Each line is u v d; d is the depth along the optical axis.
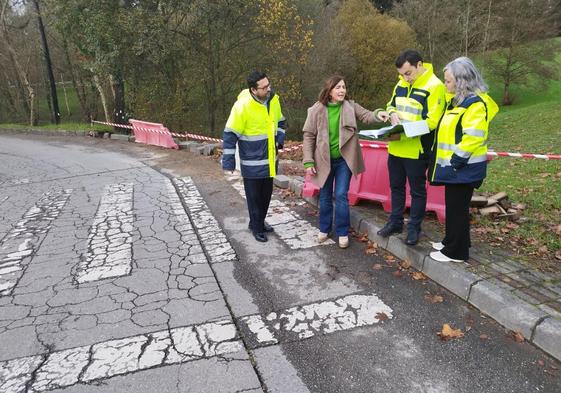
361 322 3.12
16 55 24.09
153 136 13.37
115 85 18.59
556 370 2.58
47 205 6.65
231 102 19.89
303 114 21.12
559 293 3.10
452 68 3.18
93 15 15.27
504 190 5.99
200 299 3.53
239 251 4.45
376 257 4.15
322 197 4.43
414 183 3.81
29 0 21.23
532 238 4.06
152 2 15.61
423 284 3.61
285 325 3.12
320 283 3.71
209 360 2.78
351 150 4.14
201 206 6.09
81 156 12.14
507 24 27.77
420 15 25.45
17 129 21.19
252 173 4.45
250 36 18.42
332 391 2.49
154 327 3.16
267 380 2.58
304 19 20.30
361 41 24.56
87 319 3.31
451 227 3.49
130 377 2.65
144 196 6.82
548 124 14.13
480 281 3.27
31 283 3.95
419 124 3.53
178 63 17.66
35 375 2.71
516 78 29.95
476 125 3.09
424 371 2.62
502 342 2.84
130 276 4.00
